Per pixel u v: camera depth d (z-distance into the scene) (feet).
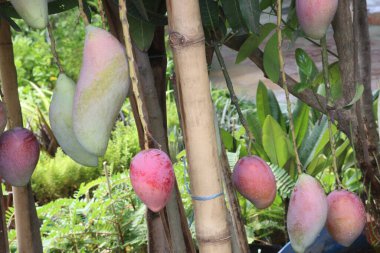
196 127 4.20
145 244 10.99
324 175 11.73
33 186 14.92
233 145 12.19
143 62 5.33
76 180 15.16
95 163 4.14
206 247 4.37
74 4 5.33
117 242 10.89
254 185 4.61
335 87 5.98
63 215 11.35
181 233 5.72
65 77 4.02
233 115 17.62
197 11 4.09
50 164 15.03
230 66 24.43
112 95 3.75
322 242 6.89
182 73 4.15
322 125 11.59
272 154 11.37
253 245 10.98
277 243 11.56
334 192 4.75
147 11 5.12
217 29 5.45
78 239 10.71
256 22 4.99
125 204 11.28
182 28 4.08
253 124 12.44
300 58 5.45
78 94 3.71
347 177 11.47
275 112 12.69
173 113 17.69
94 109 3.71
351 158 11.68
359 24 6.01
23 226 6.68
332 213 4.68
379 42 23.56
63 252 10.71
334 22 5.57
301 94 5.90
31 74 24.50
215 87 22.15
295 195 4.47
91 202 11.03
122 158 15.44
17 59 24.45
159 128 5.47
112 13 5.16
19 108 6.38
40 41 24.94
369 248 7.06
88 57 3.73
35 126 16.74
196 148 4.23
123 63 3.78
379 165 5.95
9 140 4.32
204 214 4.33
